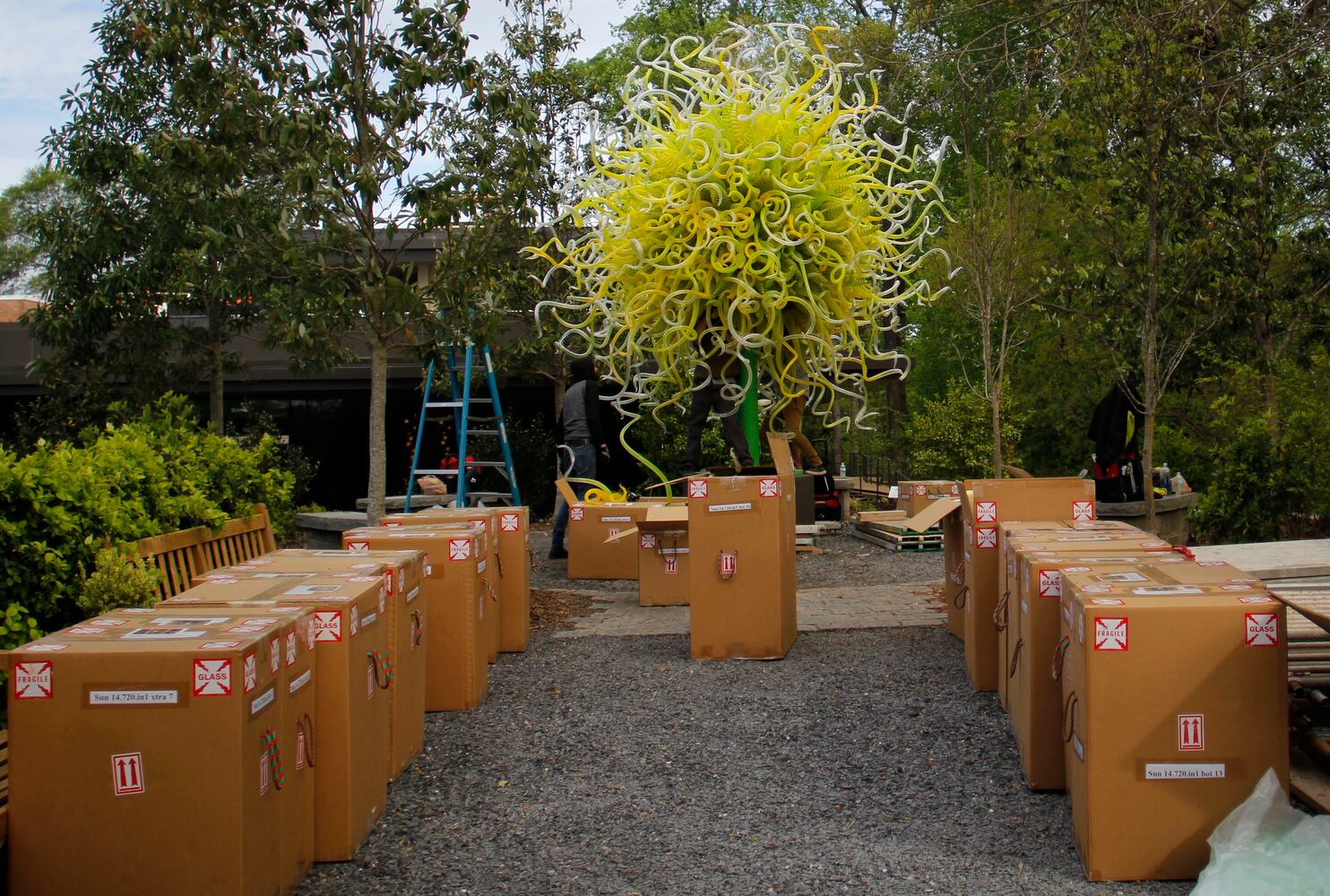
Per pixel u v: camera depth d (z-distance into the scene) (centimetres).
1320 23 818
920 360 2133
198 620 326
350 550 491
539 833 387
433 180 813
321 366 882
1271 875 294
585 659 643
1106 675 334
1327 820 312
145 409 782
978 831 380
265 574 416
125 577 410
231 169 803
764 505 622
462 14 818
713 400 721
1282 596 389
